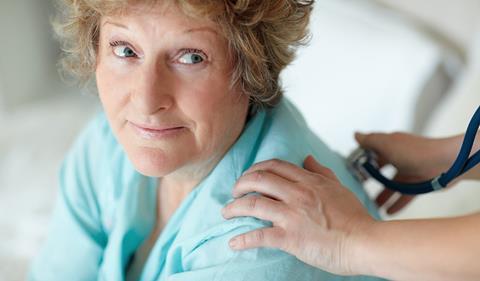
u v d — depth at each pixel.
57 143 1.78
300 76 1.58
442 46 1.56
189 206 0.77
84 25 0.71
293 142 0.76
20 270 1.31
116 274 0.85
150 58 0.62
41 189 1.55
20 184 1.57
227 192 0.74
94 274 0.91
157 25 0.60
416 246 0.57
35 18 2.22
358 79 1.52
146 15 0.60
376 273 0.61
